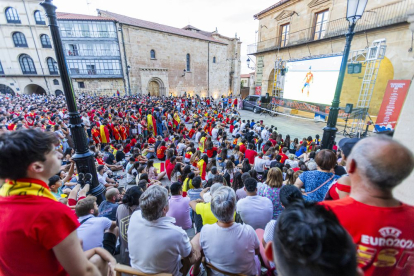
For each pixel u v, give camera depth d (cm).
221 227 191
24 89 2861
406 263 92
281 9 1705
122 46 2583
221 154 661
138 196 272
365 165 96
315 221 69
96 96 2486
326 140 495
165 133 1220
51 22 307
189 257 204
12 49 2716
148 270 179
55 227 99
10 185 101
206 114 1667
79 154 370
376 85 1367
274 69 1833
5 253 98
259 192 334
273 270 193
